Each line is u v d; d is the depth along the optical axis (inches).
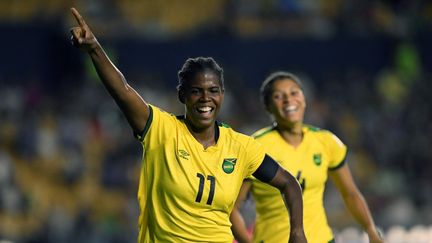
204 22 2447.1
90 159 1975.9
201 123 565.0
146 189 570.9
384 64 2383.1
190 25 2428.6
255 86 2305.6
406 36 2409.0
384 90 2314.2
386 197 1943.9
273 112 776.9
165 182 559.8
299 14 2464.3
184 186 557.0
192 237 561.3
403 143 2181.3
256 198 749.3
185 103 568.7
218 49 2299.5
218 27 2354.8
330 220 1785.2
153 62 2277.3
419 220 1803.6
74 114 2069.4
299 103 772.6
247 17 2466.8
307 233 740.7
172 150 561.9
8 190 1803.6
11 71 2217.0
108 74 539.5
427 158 2133.4
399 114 2262.6
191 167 561.3
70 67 2257.6
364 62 2377.0
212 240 566.6
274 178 598.5
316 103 2210.9
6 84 2155.5
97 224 1772.9
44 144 1975.9
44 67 2231.8
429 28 2454.5
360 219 796.0
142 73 2225.6
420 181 2049.7
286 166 753.6
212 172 565.0
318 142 775.1
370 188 2027.6
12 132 2000.5
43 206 1830.7
